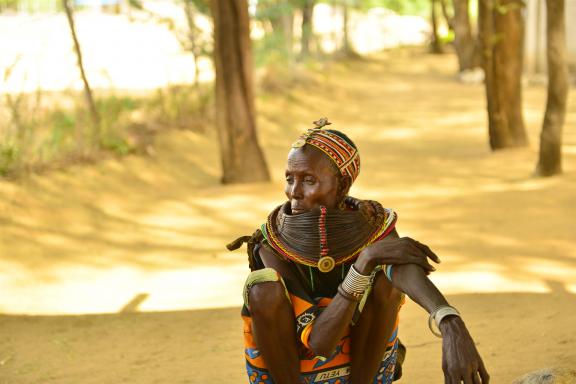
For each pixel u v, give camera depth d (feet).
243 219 32.01
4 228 28.25
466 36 87.66
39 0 48.26
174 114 47.24
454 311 6.98
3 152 32.89
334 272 8.40
